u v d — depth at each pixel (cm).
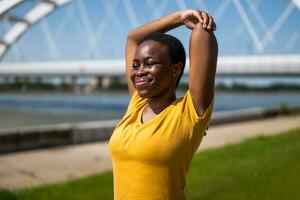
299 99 7181
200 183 686
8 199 594
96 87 9806
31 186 745
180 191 165
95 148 1274
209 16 167
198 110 162
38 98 7606
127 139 162
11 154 1162
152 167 159
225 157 941
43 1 2450
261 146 1095
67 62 5053
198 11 171
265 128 1812
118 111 4134
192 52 163
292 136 1284
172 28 198
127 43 214
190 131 160
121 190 166
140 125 165
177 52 169
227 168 800
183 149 160
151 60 165
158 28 200
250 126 1919
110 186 693
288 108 2684
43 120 3169
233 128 1839
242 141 1291
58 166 981
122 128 169
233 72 3850
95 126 1425
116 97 7806
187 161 166
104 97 7844
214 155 978
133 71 171
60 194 641
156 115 170
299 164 750
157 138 157
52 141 1299
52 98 7556
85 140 1391
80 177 838
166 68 166
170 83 170
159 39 168
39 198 614
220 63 3894
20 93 9781
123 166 164
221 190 623
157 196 159
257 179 671
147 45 167
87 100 6644
